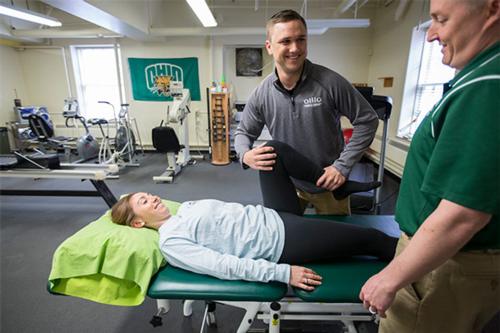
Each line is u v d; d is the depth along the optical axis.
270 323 1.22
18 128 5.21
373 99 2.03
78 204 3.33
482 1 0.53
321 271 1.16
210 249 1.17
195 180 4.23
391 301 0.64
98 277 1.18
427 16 3.61
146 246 1.20
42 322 1.64
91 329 1.59
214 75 5.58
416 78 4.04
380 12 4.97
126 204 1.42
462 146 0.54
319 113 1.37
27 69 5.79
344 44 5.38
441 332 0.74
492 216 0.58
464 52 0.59
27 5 5.15
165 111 5.83
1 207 3.23
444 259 0.58
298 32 1.21
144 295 1.10
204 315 1.61
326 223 1.23
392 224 1.56
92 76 5.87
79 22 5.43
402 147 4.02
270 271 1.07
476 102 0.52
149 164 5.13
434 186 0.58
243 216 1.28
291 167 1.33
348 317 1.26
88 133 5.09
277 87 1.39
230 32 4.69
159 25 5.38
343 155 1.35
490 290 0.69
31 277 2.03
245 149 1.49
